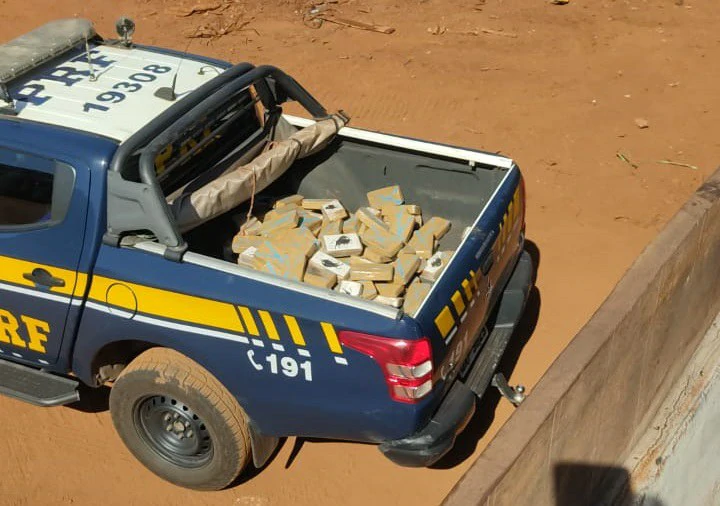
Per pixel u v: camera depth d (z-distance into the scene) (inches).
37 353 200.4
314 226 218.4
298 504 197.2
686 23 449.7
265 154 211.9
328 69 393.7
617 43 426.3
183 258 175.8
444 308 171.2
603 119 361.1
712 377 253.0
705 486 250.4
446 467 207.0
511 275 217.0
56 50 213.6
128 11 447.2
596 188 316.2
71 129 186.7
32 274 188.9
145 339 183.5
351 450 211.8
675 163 331.9
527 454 151.1
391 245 205.5
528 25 441.4
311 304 166.9
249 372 176.6
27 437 213.8
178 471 197.3
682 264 215.6
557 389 160.4
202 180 207.5
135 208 176.9
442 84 383.2
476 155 213.5
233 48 410.6
